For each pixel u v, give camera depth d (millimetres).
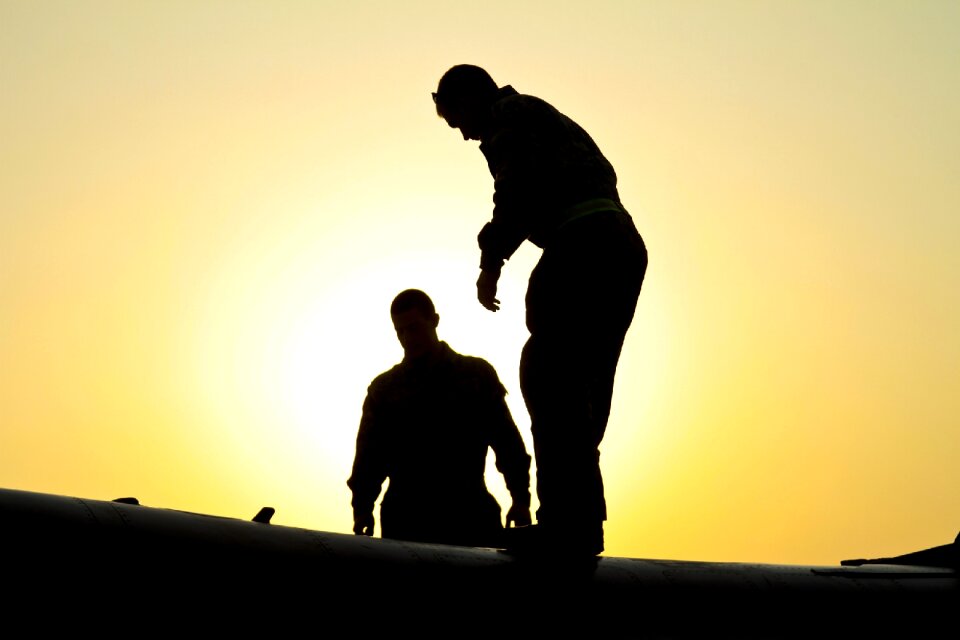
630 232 8445
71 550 5949
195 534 6508
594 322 8219
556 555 8086
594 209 8359
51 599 5770
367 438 12781
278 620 6461
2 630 5605
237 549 6590
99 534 6117
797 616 9398
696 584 8859
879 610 10195
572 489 8148
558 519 8133
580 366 8219
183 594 6176
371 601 6902
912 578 11141
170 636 6074
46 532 5945
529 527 8266
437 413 12555
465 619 7254
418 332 12633
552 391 8234
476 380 12625
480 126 9102
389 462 12695
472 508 12391
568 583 7945
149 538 6281
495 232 8391
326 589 6758
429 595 7195
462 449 12508
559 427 8211
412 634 6980
